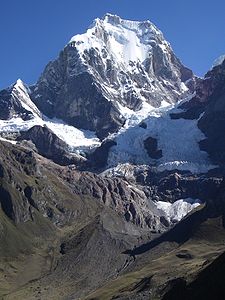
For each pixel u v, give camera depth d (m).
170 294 194.75
